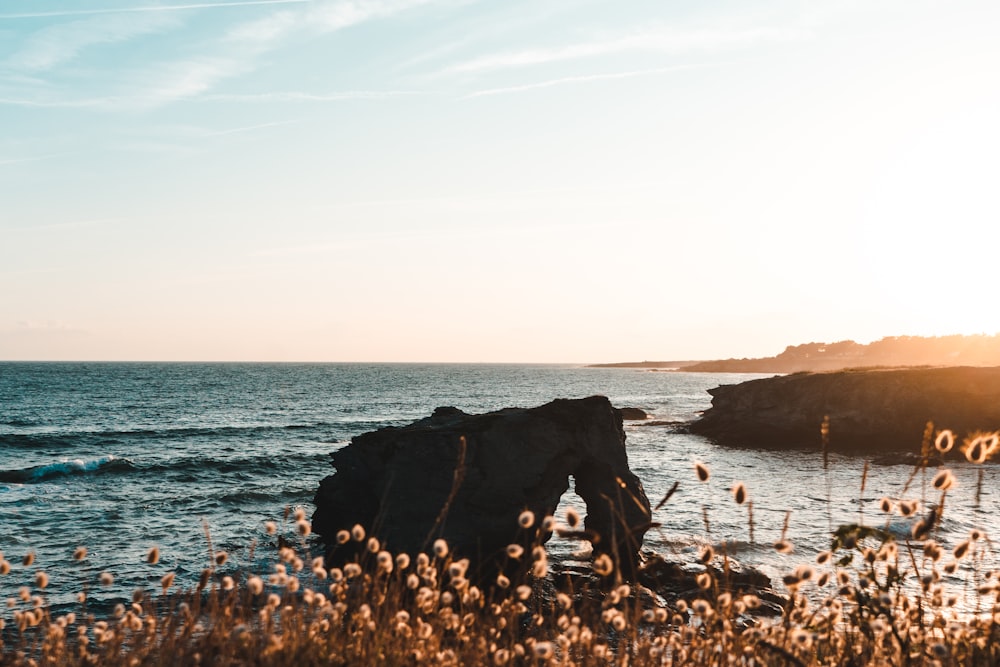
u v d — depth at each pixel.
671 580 18.77
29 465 46.00
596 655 5.20
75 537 26.20
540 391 155.25
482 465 21.70
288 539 23.88
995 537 21.36
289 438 62.47
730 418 67.44
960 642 5.22
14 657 5.17
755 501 31.42
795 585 5.00
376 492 21.88
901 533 17.36
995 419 55.72
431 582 5.48
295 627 5.07
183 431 66.12
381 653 4.86
